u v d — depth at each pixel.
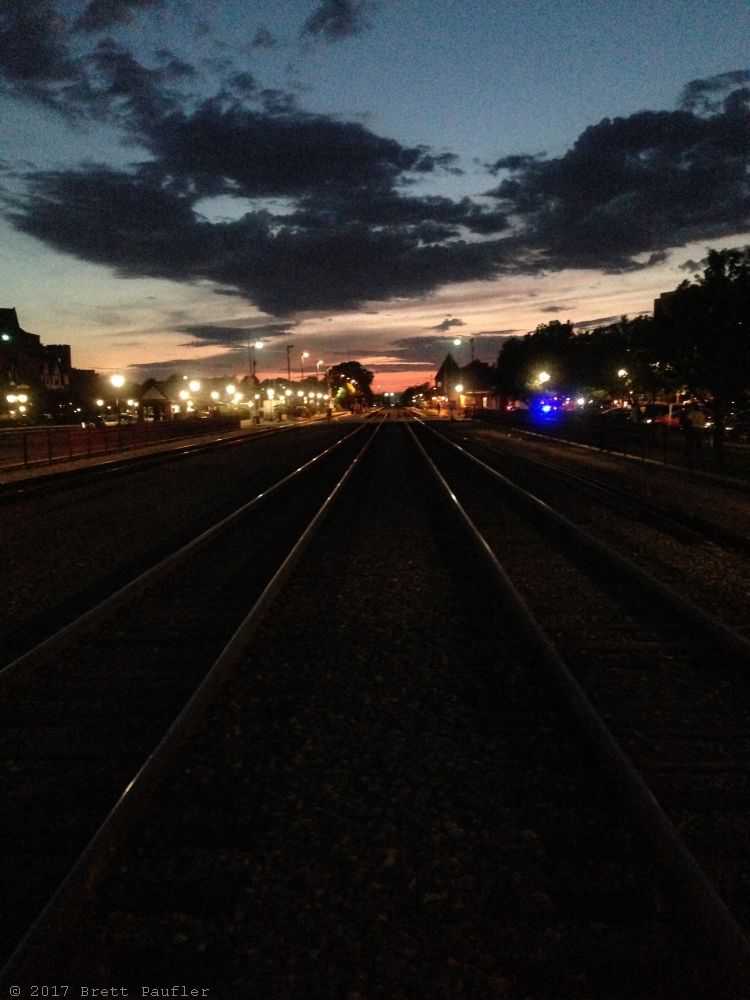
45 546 13.72
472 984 3.13
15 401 88.25
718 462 24.30
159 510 18.25
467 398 129.75
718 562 11.69
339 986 3.12
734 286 24.03
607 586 10.06
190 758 5.17
